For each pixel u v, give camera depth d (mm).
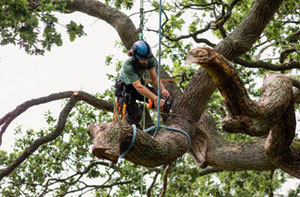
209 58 3930
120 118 6332
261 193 10156
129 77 5773
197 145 7484
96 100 8312
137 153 4664
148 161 4895
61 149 11516
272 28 9219
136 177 11156
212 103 10008
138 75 5918
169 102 6344
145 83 6199
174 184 9625
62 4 8477
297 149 6199
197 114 6707
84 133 10906
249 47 6988
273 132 5586
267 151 6070
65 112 8352
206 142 7363
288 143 5746
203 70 6695
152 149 4797
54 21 8281
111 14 8422
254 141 7223
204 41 10172
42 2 8266
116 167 11227
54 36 8445
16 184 11211
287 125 5355
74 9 8891
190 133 6641
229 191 10336
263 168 7000
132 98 6164
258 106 4457
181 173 9492
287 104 4812
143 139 4605
